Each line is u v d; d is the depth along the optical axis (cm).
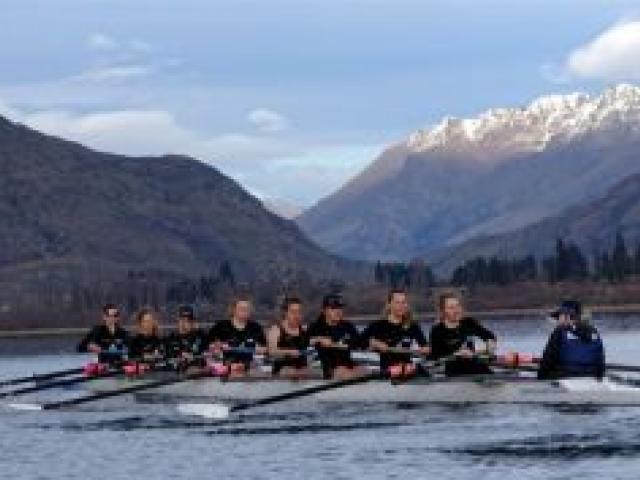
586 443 3553
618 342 13388
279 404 4900
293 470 3406
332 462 3500
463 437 3794
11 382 6109
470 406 4484
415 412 4453
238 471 3438
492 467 3278
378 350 4856
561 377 4441
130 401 5578
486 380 4538
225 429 4344
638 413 4069
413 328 4897
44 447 4128
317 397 4878
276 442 3944
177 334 5972
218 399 5338
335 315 5091
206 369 5312
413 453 3569
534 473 3164
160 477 3412
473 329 4775
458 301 4759
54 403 5434
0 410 5400
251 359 5434
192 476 3397
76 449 4044
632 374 6172
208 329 5931
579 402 4300
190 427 4475
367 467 3391
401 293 4869
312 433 4106
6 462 3822
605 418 3997
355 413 4528
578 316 4459
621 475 3078
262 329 5484
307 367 5322
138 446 4034
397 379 4694
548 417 4097
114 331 6384
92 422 4803
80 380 5756
